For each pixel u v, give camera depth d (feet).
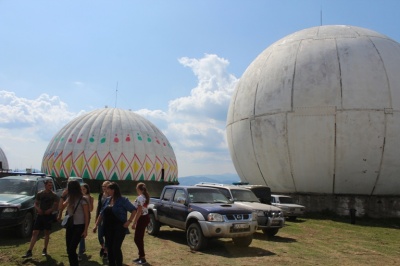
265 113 65.10
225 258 28.02
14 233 35.53
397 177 59.93
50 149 129.70
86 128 127.03
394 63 62.18
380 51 62.95
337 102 59.57
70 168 120.16
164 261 26.78
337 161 59.57
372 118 58.59
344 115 58.95
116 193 22.39
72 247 21.98
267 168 65.98
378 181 59.82
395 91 59.98
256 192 51.96
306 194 63.21
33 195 36.35
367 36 65.92
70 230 22.40
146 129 135.23
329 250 33.53
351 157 59.06
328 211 61.46
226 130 79.20
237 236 30.50
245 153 69.82
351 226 51.96
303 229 47.11
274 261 27.73
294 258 29.12
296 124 61.36
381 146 58.54
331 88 60.29
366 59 61.62
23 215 33.24
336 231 46.62
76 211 22.33
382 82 60.03
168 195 36.58
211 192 35.29
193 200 33.50
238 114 71.67
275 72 66.13
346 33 66.90
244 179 75.15
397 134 58.80
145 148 127.85
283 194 66.18
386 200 60.59
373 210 60.18
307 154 60.90
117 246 21.49
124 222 21.95
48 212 27.12
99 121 128.88
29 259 25.98
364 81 59.93
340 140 59.00
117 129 126.82
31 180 38.11
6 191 36.37
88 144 122.31
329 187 61.52
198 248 30.25
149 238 35.76
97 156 120.47
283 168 63.62
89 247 31.17
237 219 30.73
